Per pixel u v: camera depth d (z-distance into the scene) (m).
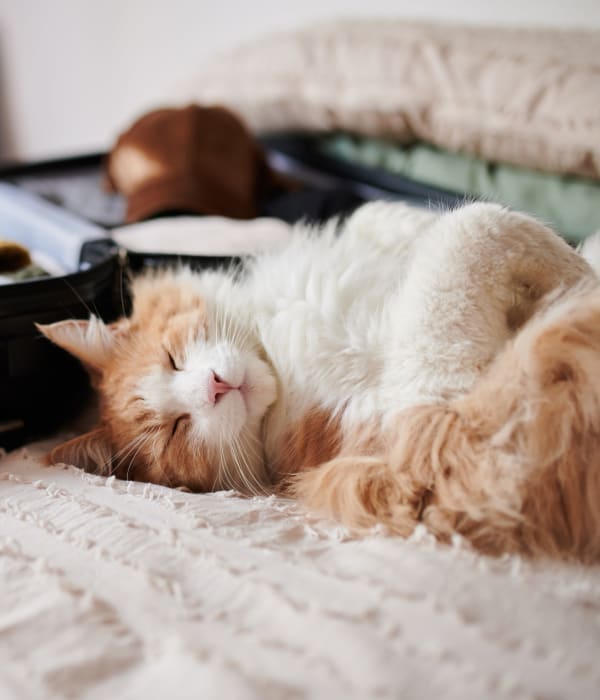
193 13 1.17
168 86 1.24
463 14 0.91
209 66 1.00
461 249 0.48
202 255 0.62
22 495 0.49
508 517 0.44
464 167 0.79
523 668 0.35
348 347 0.51
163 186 0.78
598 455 0.44
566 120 0.69
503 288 0.49
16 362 0.56
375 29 0.86
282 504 0.49
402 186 0.83
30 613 0.39
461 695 0.34
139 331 0.56
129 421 0.54
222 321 0.54
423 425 0.47
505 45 0.76
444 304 0.48
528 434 0.44
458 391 0.48
